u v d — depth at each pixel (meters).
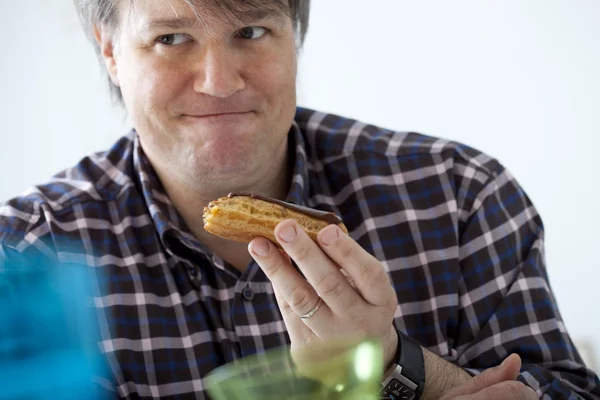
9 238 0.98
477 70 1.57
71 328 0.85
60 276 0.96
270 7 0.89
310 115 1.10
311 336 0.80
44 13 1.60
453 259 1.02
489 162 1.06
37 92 1.61
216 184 0.94
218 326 0.96
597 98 1.49
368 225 1.03
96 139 1.63
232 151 0.91
